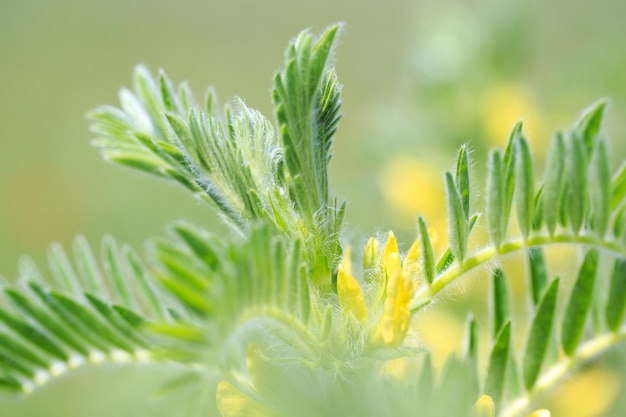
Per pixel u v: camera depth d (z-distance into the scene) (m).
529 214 0.30
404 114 0.55
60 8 1.72
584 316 0.32
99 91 1.58
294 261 0.27
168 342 0.25
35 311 0.29
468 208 0.30
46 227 1.22
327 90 0.29
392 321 0.29
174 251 0.25
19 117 1.48
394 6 1.51
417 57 0.57
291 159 0.29
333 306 0.29
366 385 0.29
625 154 0.48
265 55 1.61
